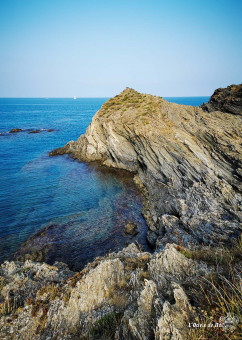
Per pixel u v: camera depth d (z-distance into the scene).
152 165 29.17
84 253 15.76
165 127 30.53
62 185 28.45
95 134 38.69
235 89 32.38
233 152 22.77
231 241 11.73
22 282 8.99
